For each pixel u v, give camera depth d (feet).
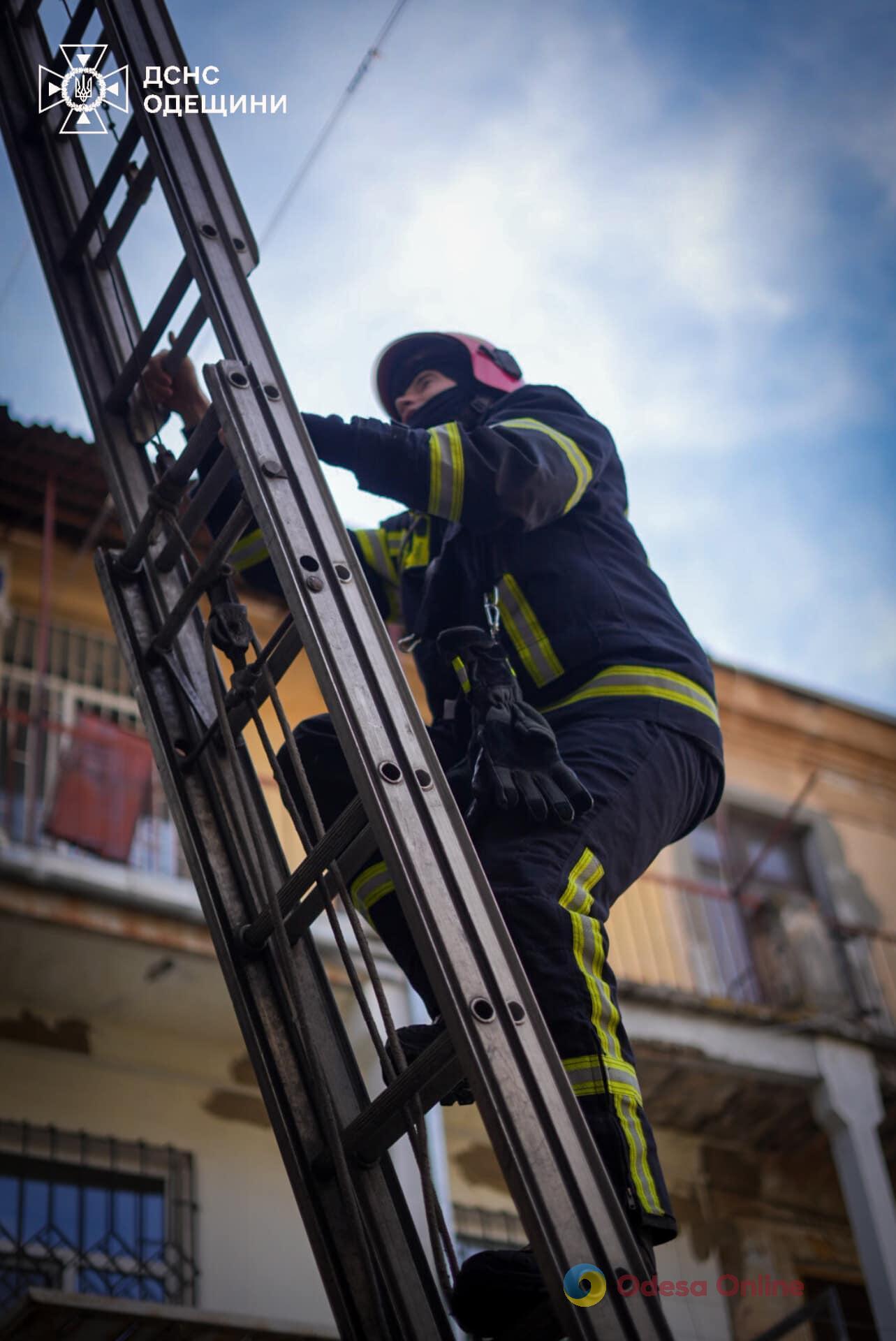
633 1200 5.65
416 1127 5.82
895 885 42.19
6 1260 26.58
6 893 28.32
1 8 10.82
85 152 10.20
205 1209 28.84
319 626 6.29
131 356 8.94
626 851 6.72
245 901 7.13
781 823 39.68
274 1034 6.70
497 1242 30.68
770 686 43.88
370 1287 5.98
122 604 8.28
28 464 32.73
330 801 7.91
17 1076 29.30
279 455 6.92
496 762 6.57
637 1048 32.40
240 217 8.10
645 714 7.16
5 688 32.86
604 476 8.15
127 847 29.50
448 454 7.09
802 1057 33.71
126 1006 30.60
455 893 5.67
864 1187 32.40
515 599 7.63
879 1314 30.96
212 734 7.46
